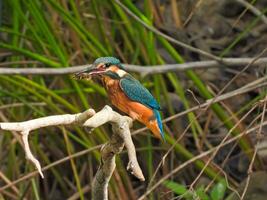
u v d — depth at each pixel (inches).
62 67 397.7
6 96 434.9
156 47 500.4
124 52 488.7
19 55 468.1
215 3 525.3
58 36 448.1
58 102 462.3
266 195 411.8
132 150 215.0
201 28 514.3
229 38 515.2
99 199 241.1
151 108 265.0
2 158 488.7
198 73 495.2
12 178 471.2
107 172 233.0
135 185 481.4
